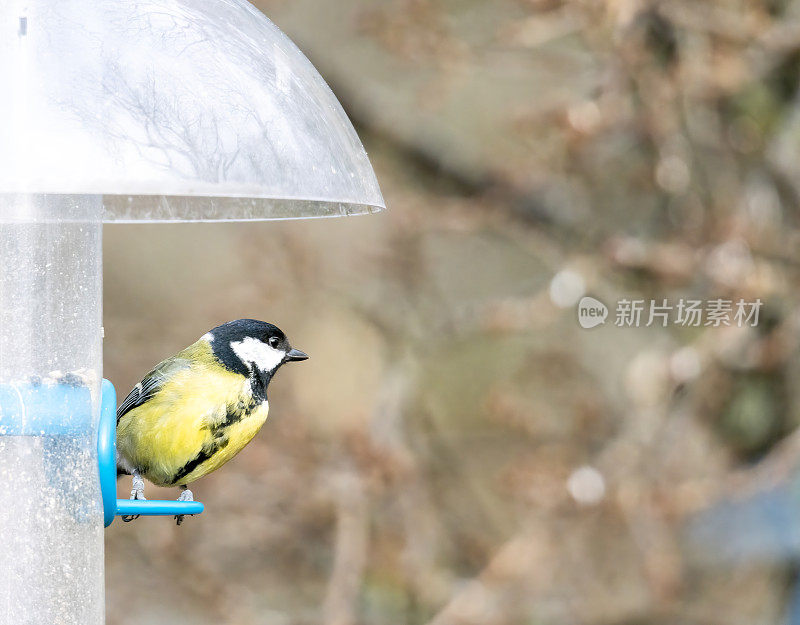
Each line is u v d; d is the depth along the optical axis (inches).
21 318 230.5
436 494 502.0
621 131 461.4
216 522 471.8
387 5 472.4
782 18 475.5
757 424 481.7
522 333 494.0
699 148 479.5
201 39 189.2
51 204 231.0
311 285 493.7
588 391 492.7
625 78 454.3
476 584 463.2
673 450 469.7
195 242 531.2
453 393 507.5
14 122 169.2
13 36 176.9
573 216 500.1
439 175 530.9
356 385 499.5
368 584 483.8
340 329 505.4
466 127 527.2
